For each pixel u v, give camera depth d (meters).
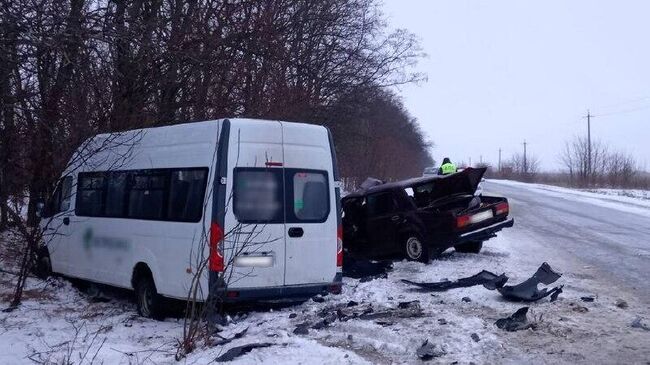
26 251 9.48
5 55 7.51
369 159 31.38
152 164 8.89
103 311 9.22
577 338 6.89
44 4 7.64
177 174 8.42
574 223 21.22
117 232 9.40
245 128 8.04
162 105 13.36
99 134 10.05
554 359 6.23
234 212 7.82
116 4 10.70
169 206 8.45
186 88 13.59
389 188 12.97
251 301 8.15
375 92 22.22
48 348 7.06
